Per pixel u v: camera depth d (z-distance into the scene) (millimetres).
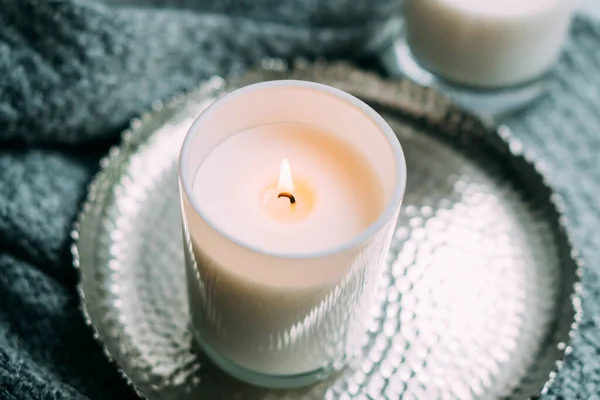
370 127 421
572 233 474
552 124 546
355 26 581
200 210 382
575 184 525
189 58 538
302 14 577
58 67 505
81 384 455
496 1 513
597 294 485
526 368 445
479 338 456
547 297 465
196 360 448
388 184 419
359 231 423
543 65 542
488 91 547
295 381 444
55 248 481
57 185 502
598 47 570
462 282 472
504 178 503
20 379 438
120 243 477
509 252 481
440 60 539
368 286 418
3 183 497
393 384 444
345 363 449
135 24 522
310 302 399
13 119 500
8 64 501
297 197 434
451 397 441
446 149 514
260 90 420
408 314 462
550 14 511
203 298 421
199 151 419
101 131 518
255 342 423
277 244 416
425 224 489
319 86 419
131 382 425
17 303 469
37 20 504
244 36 547
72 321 466
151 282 468
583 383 457
